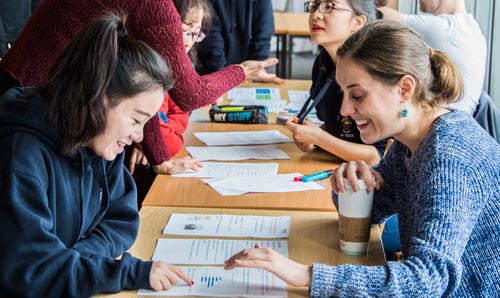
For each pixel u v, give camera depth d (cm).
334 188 150
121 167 154
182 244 152
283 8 711
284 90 338
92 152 139
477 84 303
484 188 129
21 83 182
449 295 131
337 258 148
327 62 242
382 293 124
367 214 147
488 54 381
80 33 126
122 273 129
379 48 133
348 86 137
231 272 139
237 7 385
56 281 125
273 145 241
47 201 129
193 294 129
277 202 181
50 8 182
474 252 133
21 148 127
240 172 208
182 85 196
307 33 528
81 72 123
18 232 123
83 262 129
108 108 124
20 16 346
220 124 272
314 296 128
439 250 122
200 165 212
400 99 136
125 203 152
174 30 185
